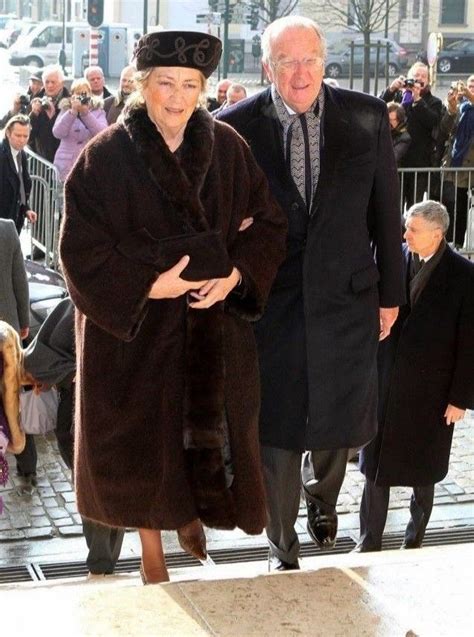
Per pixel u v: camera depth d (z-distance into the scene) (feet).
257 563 18.48
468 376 20.81
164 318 11.93
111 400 11.97
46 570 22.95
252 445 12.47
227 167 12.07
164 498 12.04
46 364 20.06
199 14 126.72
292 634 11.36
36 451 27.37
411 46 132.77
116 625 11.43
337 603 12.01
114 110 43.55
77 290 11.64
